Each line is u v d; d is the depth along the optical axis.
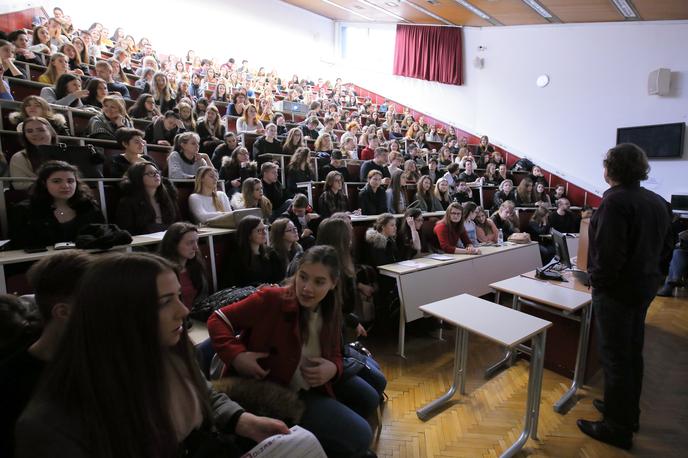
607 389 1.65
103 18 7.27
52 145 2.12
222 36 8.80
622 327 1.55
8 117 2.71
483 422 1.81
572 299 1.97
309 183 3.53
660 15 5.66
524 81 7.59
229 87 6.89
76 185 1.88
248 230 2.17
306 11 10.15
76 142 2.59
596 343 2.21
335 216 2.09
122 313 0.59
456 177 5.91
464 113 8.66
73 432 0.57
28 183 2.05
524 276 2.46
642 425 1.81
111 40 7.00
